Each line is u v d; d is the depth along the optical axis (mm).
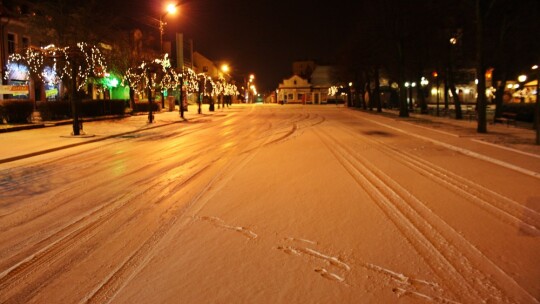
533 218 6875
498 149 14641
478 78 20219
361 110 55750
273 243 5805
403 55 35906
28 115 26328
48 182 10414
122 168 12281
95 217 7316
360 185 9398
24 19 32594
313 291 4410
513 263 5105
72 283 4793
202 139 20297
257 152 15117
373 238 5957
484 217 6934
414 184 9461
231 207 7676
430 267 4988
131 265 5211
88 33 30781
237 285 4574
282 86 106688
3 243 6141
